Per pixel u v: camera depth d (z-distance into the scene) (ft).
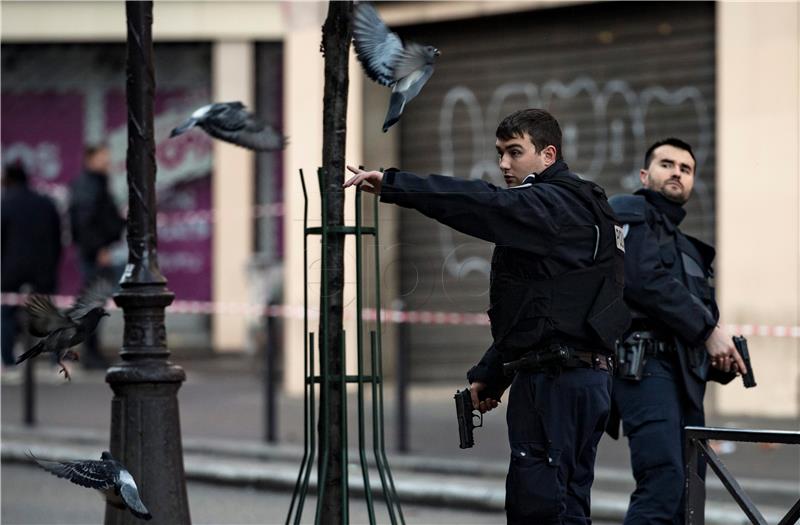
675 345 63.31
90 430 117.50
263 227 184.55
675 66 124.26
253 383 153.79
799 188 114.32
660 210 66.28
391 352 141.18
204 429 117.70
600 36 128.77
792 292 114.52
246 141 60.18
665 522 61.62
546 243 50.34
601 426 53.31
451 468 97.76
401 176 49.24
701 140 122.83
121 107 192.34
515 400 52.06
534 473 51.21
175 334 189.47
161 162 189.16
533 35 132.67
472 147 136.77
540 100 132.57
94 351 165.58
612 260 51.80
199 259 188.44
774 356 115.14
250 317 171.22
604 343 51.13
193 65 187.93
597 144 129.29
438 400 132.05
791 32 114.52
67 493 96.27
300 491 59.82
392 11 137.90
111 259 170.19
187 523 64.44
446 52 138.10
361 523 85.97
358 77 137.90
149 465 63.52
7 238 157.69
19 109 195.31
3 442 115.34
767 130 115.65
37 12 189.47
